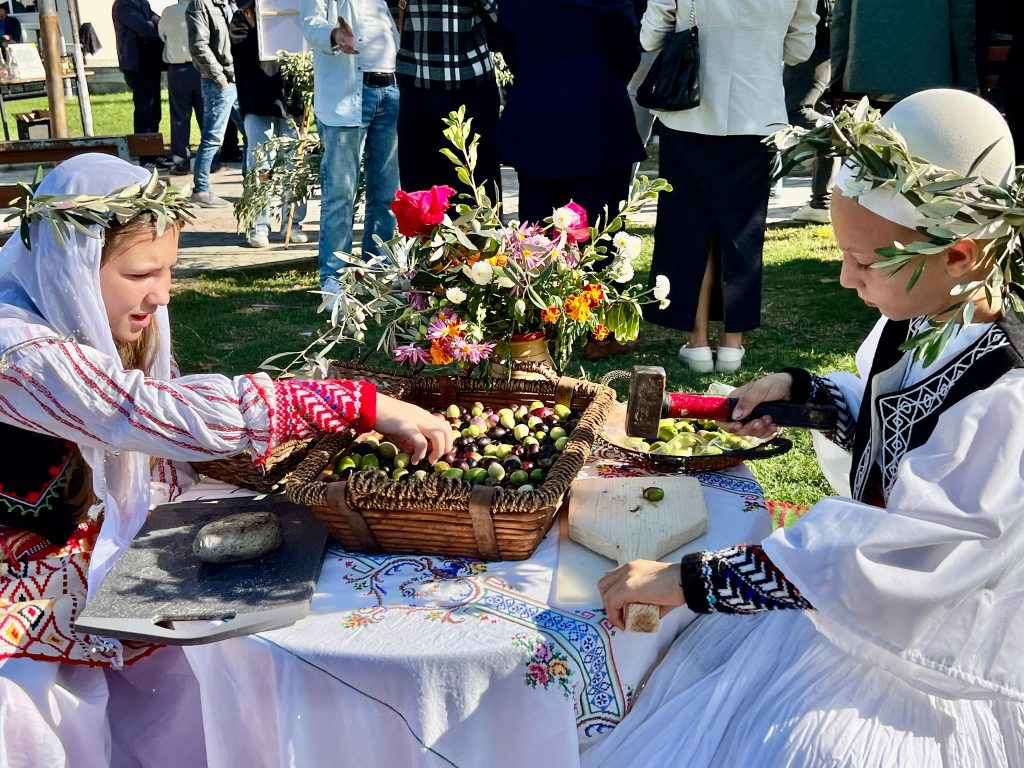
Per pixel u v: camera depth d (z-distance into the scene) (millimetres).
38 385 1641
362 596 1623
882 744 1474
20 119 9250
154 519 1835
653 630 1513
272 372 4688
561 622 1549
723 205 4281
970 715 1505
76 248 1659
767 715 1538
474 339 2070
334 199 5305
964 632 1442
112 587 1623
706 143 4207
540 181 4477
